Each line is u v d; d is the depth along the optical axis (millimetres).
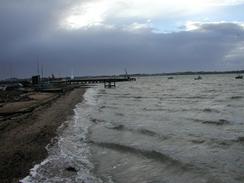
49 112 30188
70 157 14070
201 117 27766
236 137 18000
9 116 26016
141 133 19719
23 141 16328
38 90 68125
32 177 11055
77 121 25250
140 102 46094
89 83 153125
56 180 10867
